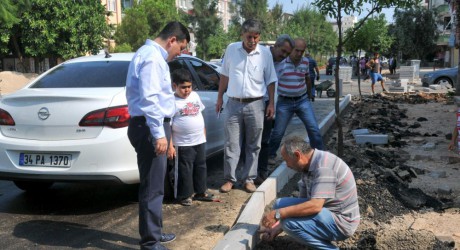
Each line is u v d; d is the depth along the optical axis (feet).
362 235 13.79
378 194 17.20
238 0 174.29
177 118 16.52
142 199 12.26
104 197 18.53
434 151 25.14
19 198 18.53
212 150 21.03
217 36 156.76
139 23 117.70
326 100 56.90
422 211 16.37
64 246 13.79
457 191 18.29
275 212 11.74
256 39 17.26
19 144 15.74
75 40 79.97
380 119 36.86
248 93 17.53
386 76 123.44
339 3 20.29
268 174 20.88
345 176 11.71
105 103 15.34
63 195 18.86
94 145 15.06
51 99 15.53
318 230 11.81
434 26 147.43
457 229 14.57
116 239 14.35
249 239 13.05
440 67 163.73
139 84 11.63
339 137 21.84
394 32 149.38
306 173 12.03
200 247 13.64
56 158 15.43
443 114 39.99
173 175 17.16
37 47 79.30
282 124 20.88
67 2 77.97
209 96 20.81
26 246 13.79
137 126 12.04
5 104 16.42
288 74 20.39
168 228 15.12
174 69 19.12
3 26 74.49
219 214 16.43
